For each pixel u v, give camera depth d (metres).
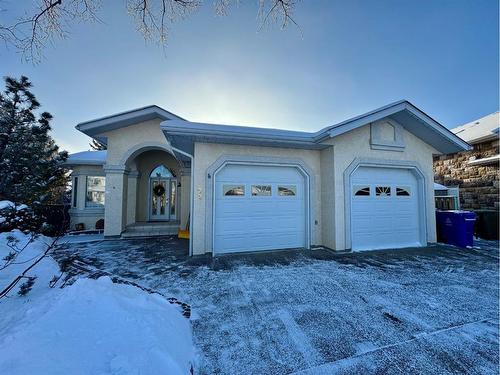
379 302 3.40
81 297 2.28
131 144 8.74
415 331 2.67
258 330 2.68
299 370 2.07
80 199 9.79
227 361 2.19
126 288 2.99
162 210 11.09
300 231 6.83
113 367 1.62
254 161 6.36
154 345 1.92
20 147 7.00
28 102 7.32
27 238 5.38
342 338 2.53
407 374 2.01
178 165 11.20
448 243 7.59
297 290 3.80
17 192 6.96
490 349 2.36
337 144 6.53
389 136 6.98
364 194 6.93
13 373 1.40
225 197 6.30
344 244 6.45
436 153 7.70
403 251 6.61
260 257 5.86
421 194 7.39
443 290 3.84
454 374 2.01
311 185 6.84
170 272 4.69
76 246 7.14
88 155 10.69
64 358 1.58
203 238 5.99
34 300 2.74
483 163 9.59
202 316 2.98
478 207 9.88
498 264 5.35
